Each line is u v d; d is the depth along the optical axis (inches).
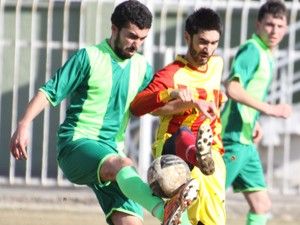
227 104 1017.5
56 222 1253.1
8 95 1601.9
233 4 1477.6
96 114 807.1
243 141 1014.4
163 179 725.3
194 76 831.1
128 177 754.2
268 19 1021.2
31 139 1560.0
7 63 1599.4
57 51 1563.7
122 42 793.6
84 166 782.5
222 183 828.0
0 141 1587.1
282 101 1588.3
